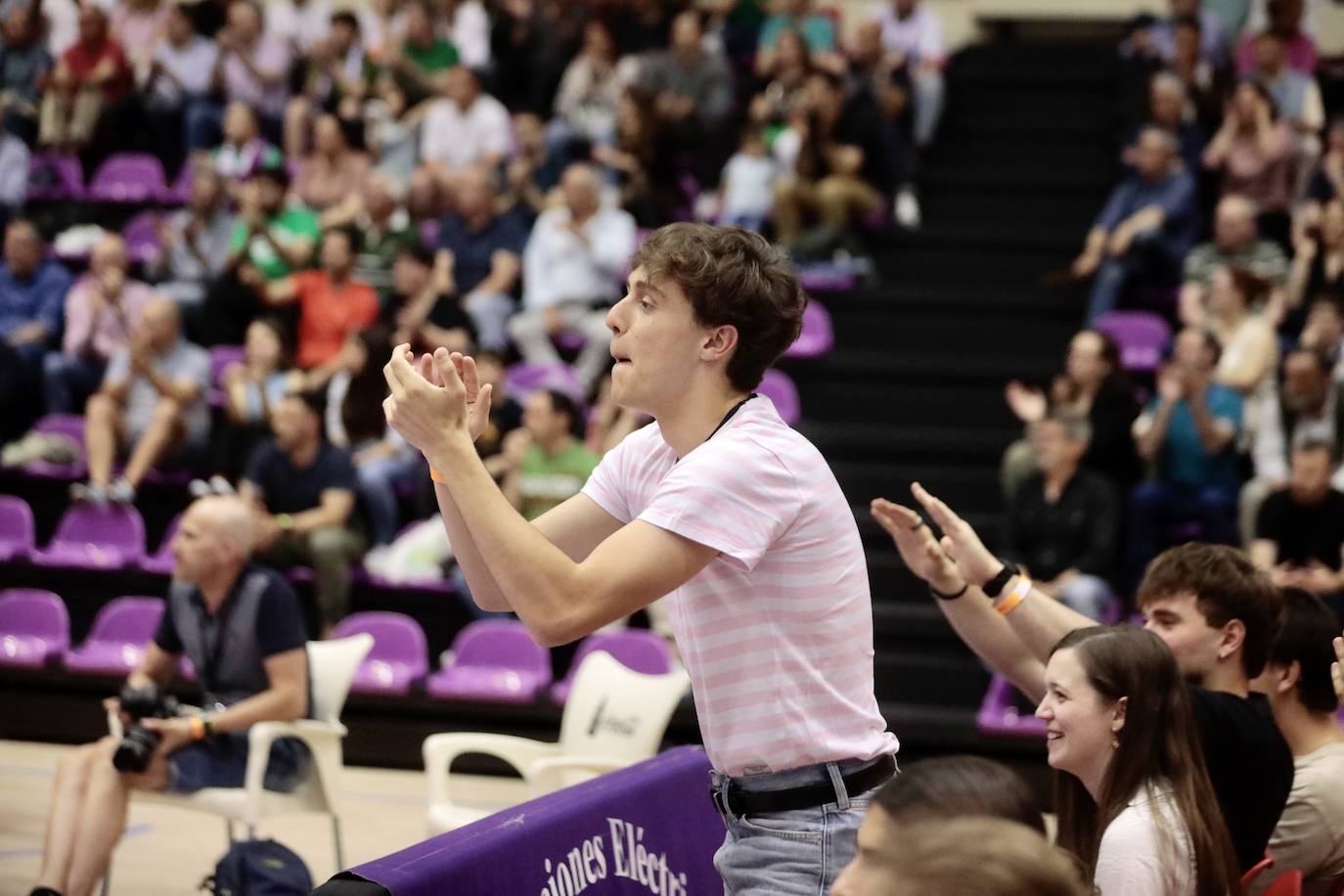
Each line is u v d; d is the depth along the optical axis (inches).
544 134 793.6
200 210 743.1
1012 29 956.6
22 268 721.0
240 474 633.6
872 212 735.1
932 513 249.0
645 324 180.2
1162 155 682.8
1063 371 658.8
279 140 858.1
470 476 165.9
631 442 197.9
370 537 601.6
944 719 526.3
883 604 589.9
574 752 397.7
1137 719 199.5
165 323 641.6
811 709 178.1
